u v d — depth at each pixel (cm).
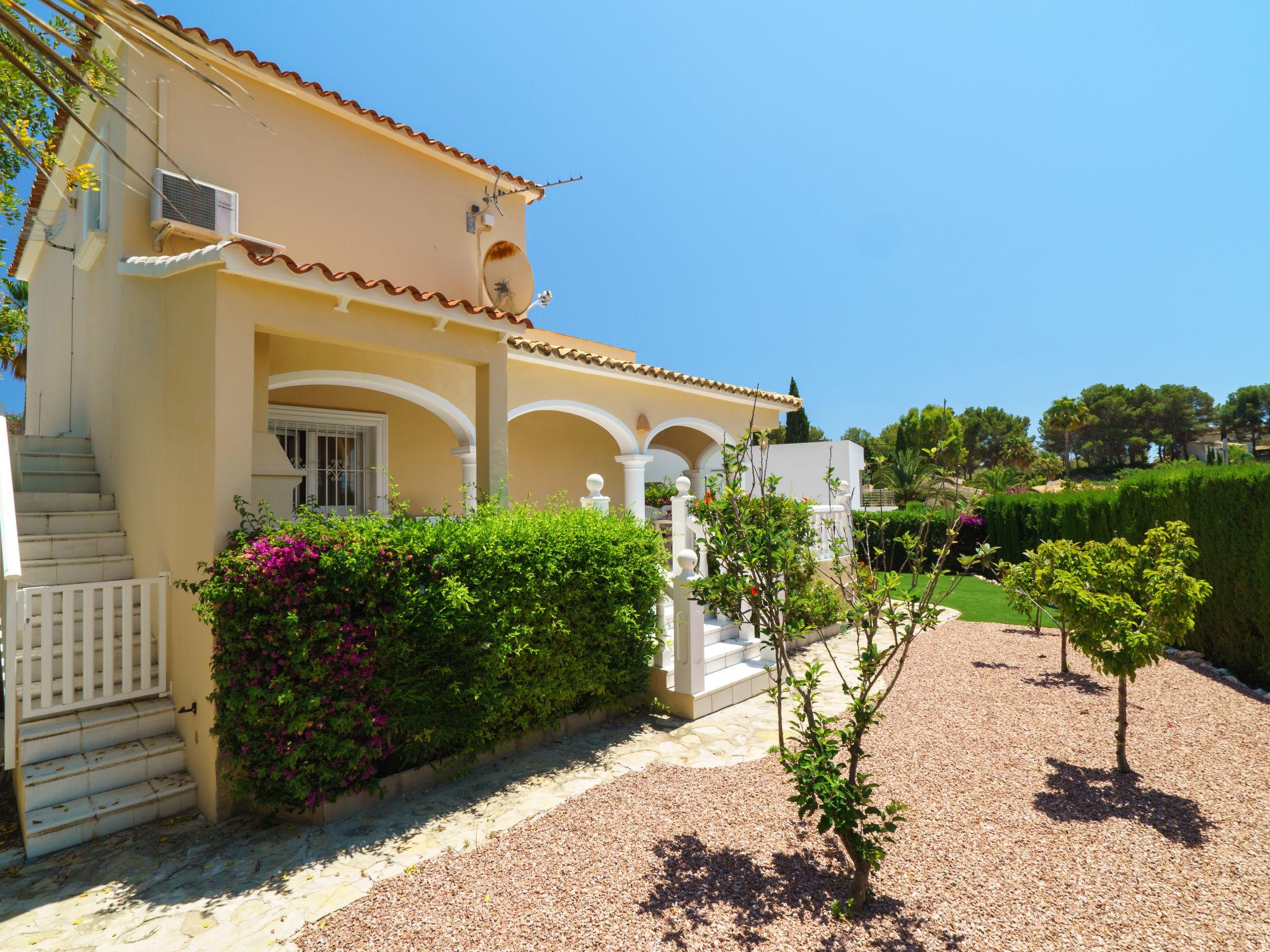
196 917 367
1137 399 10362
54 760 500
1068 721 645
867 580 411
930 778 512
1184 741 587
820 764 355
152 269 580
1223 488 842
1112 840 411
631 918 341
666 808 475
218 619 454
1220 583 845
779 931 327
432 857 423
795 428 4244
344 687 478
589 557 640
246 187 812
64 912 377
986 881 367
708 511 438
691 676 695
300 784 465
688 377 1340
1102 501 1214
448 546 534
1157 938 312
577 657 634
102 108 788
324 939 335
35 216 1072
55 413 1041
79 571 610
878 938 319
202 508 509
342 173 923
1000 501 1892
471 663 546
